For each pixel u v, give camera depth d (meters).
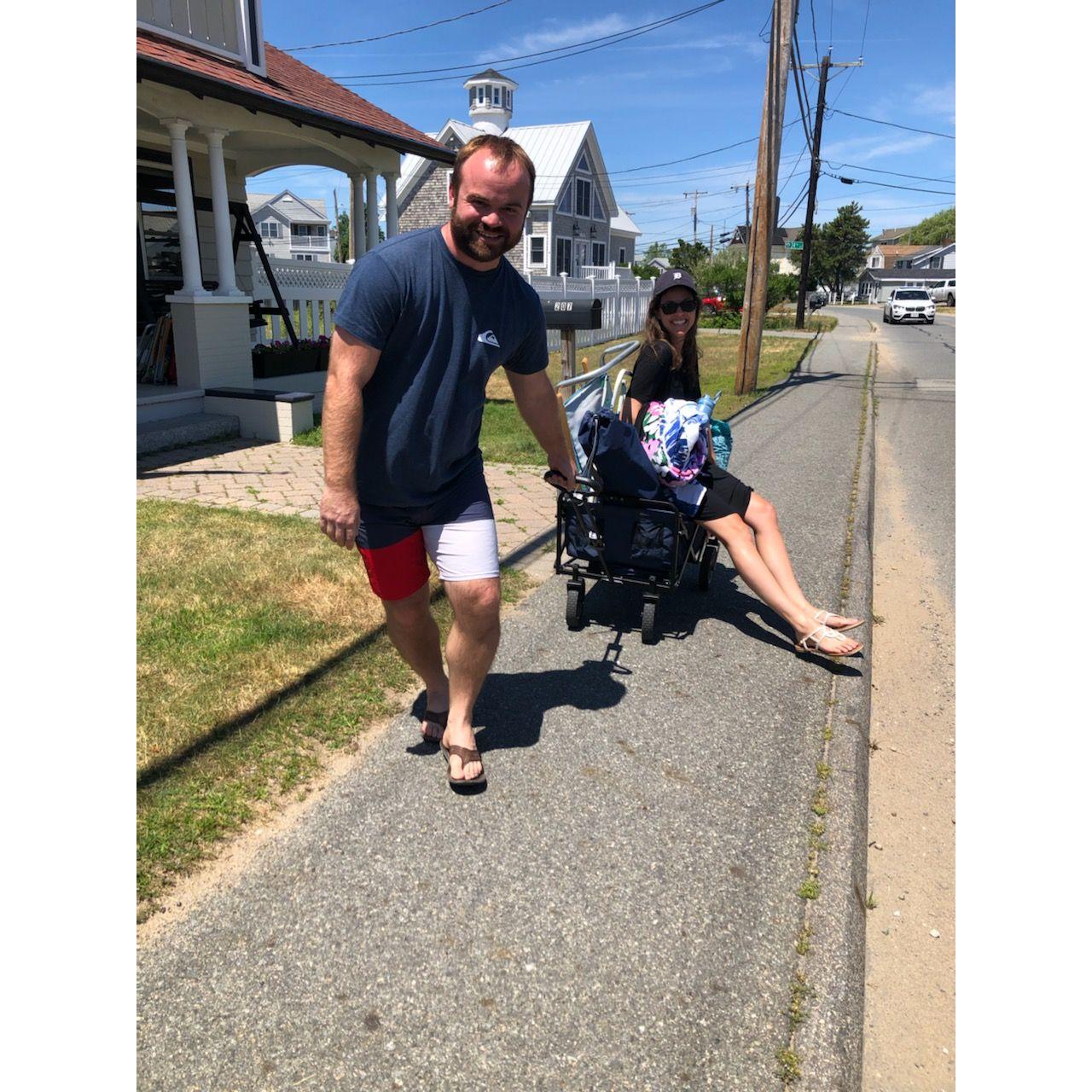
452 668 2.69
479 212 2.20
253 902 2.21
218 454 7.70
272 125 9.57
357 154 11.45
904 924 2.46
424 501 2.58
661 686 3.47
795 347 21.30
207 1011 1.89
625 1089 1.77
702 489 3.79
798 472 7.24
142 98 7.75
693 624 4.14
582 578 3.91
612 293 21.44
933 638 4.49
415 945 2.10
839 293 84.56
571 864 2.40
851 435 9.02
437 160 12.38
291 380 10.59
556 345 17.23
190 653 3.47
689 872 2.39
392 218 12.66
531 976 2.03
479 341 2.39
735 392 12.26
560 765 2.87
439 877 2.33
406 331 2.32
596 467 3.66
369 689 3.26
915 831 2.90
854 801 2.75
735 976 2.05
